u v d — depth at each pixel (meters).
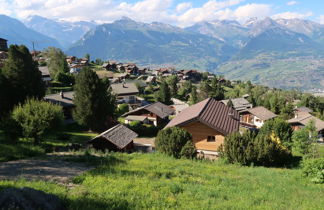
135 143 41.03
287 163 24.64
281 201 11.69
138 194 10.86
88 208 8.63
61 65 113.00
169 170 16.56
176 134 24.30
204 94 108.06
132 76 168.38
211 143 31.42
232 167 20.78
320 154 33.25
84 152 23.58
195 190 12.20
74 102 48.59
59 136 38.25
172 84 121.69
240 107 97.44
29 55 55.00
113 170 15.02
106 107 49.94
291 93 162.12
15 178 12.63
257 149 22.72
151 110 63.34
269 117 70.94
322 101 123.38
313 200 12.17
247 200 11.30
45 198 7.94
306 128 32.47
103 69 178.38
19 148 21.44
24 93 48.91
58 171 14.58
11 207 6.77
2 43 127.44
